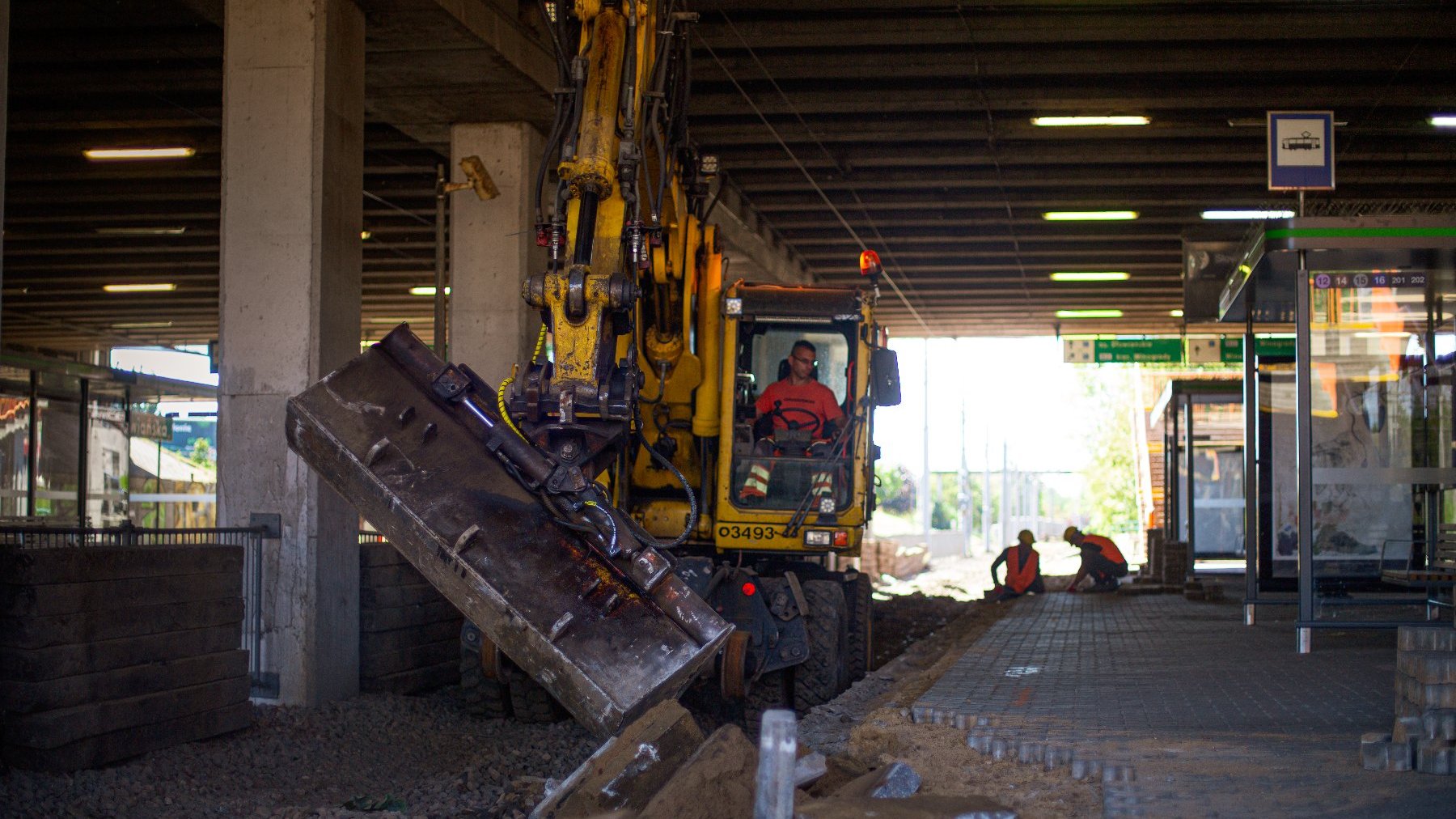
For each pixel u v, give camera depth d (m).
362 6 12.69
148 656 8.91
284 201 11.87
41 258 28.78
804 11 16.19
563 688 6.75
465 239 16.36
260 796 8.09
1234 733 7.38
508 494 7.40
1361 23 15.95
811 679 10.41
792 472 11.30
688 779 4.84
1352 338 12.32
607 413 7.81
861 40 16.58
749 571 10.55
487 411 7.70
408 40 13.59
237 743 9.41
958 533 57.66
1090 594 23.58
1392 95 18.36
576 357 7.87
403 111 16.08
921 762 6.72
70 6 14.79
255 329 11.81
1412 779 5.83
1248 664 10.95
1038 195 23.95
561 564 7.11
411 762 9.35
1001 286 32.94
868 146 21.22
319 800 8.11
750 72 17.70
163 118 18.86
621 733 5.63
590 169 8.17
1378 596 12.58
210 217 24.95
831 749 8.11
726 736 5.09
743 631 10.01
